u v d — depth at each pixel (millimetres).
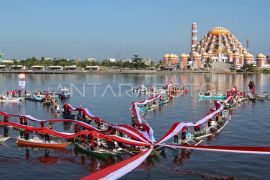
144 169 43375
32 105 101625
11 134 60969
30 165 45125
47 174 41969
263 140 57625
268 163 45531
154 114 86250
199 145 50156
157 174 41750
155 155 47969
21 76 116188
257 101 114250
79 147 50688
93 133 49500
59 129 66062
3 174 41938
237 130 65375
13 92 117625
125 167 38312
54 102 94312
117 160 46688
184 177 40938
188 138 54812
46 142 52812
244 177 40906
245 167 44094
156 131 64438
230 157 48031
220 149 46125
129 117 80688
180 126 53625
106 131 53844
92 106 100312
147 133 52250
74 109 75250
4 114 66250
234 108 97188
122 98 122062
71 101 112438
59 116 81250
